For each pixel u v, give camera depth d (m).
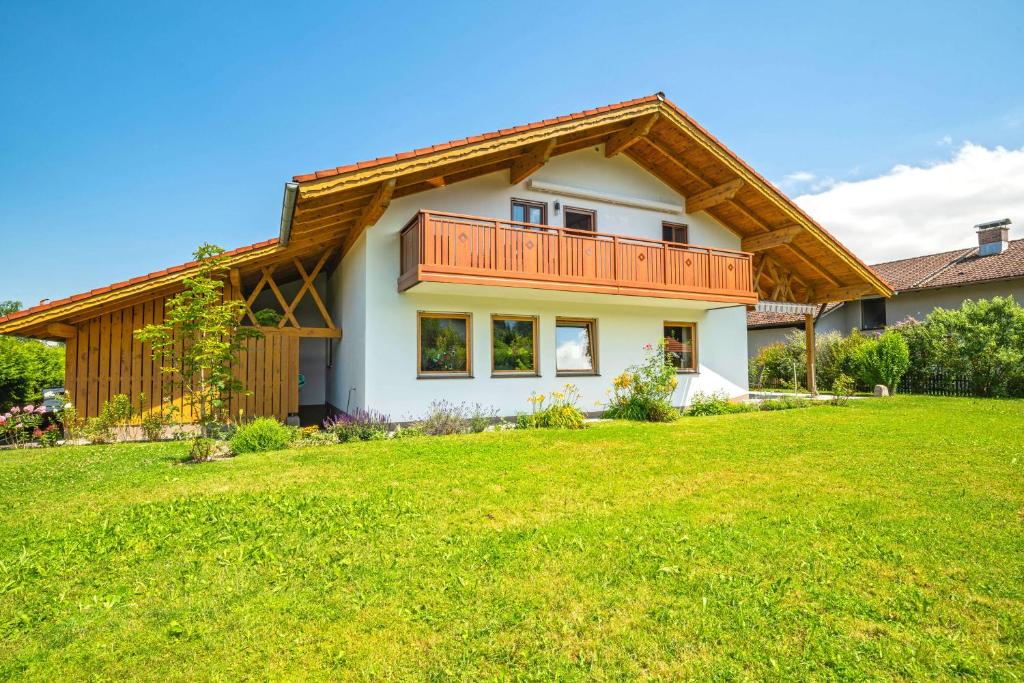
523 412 12.92
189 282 9.38
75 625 3.35
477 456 8.00
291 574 4.02
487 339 12.60
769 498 5.82
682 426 10.98
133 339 11.31
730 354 16.42
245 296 15.79
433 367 12.13
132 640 3.20
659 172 15.19
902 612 3.42
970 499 5.68
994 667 2.88
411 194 11.96
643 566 4.09
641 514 5.32
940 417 11.98
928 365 19.30
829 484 6.34
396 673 2.88
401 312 11.69
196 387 11.47
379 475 6.90
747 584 3.79
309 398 16.94
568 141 12.48
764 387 24.31
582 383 13.77
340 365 14.07
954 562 4.14
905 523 4.98
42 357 18.03
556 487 6.31
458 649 3.08
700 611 3.44
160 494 6.15
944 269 25.72
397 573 4.01
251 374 12.16
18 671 2.92
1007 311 17.66
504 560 4.22
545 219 13.47
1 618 3.45
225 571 4.09
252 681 2.84
